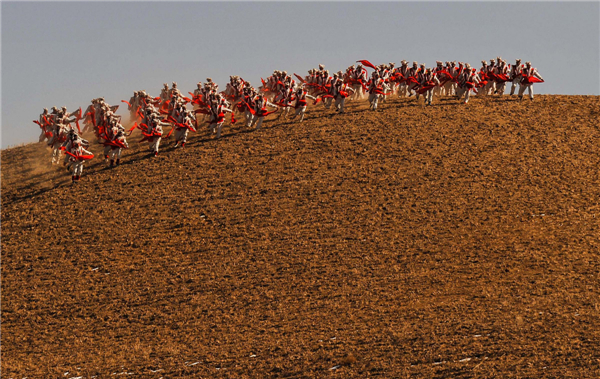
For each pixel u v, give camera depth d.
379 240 81.81
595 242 78.31
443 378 48.97
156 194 98.62
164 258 81.88
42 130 116.50
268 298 70.69
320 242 82.44
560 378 46.25
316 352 56.81
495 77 137.62
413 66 135.50
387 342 57.56
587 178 97.69
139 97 131.38
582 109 128.75
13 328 69.38
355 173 101.06
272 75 143.75
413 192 94.25
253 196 96.00
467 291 68.12
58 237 89.31
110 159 111.62
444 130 116.00
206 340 62.81
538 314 60.28
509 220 85.31
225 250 82.50
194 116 118.25
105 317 70.25
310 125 121.75
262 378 53.22
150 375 56.03
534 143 110.38
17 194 105.12
